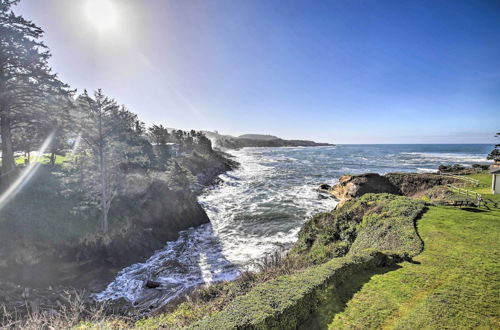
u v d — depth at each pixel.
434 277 6.96
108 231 15.48
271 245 16.84
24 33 16.33
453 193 22.67
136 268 13.99
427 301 5.81
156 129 54.62
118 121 16.38
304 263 11.16
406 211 13.34
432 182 30.80
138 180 21.09
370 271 7.57
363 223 13.58
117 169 17.62
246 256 15.20
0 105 15.77
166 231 18.64
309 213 24.33
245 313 4.60
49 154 27.02
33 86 16.77
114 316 9.17
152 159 37.12
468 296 5.95
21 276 11.15
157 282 12.16
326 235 13.80
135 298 11.05
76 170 17.06
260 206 27.14
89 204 16.34
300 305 5.07
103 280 12.49
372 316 5.30
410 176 32.75
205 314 6.44
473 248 8.85
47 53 17.14
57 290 11.08
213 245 17.12
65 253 13.35
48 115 18.05
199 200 30.12
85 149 16.16
